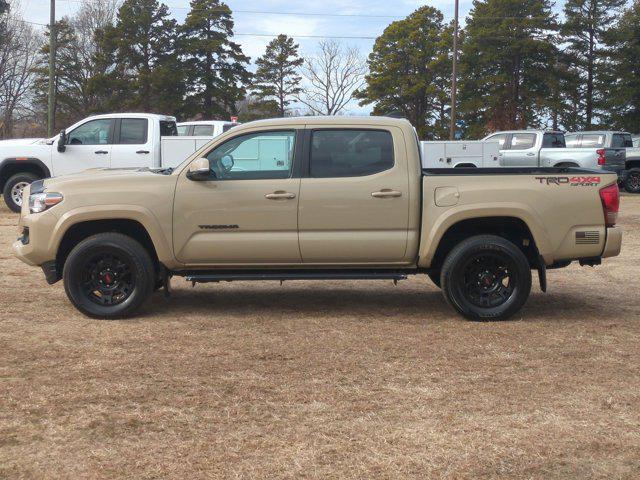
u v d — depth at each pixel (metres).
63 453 4.07
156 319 7.05
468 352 6.00
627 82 51.91
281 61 59.28
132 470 3.88
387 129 6.90
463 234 7.13
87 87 54.03
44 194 6.96
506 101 52.03
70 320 6.96
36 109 61.09
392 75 56.94
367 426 4.46
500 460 4.03
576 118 54.75
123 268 6.99
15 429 4.38
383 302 7.89
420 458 4.04
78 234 7.16
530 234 7.04
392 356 5.87
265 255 6.89
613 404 4.86
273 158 6.92
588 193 6.84
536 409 4.77
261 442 4.22
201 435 4.32
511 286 6.96
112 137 15.23
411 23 56.47
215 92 53.03
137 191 6.86
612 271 10.08
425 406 4.79
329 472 3.87
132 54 51.84
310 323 6.93
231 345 6.16
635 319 7.18
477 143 17.77
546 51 51.00
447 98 54.72
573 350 6.08
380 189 6.80
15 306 7.52
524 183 6.81
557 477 3.85
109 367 5.54
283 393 5.01
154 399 4.88
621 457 4.09
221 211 6.82
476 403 4.86
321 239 6.83
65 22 59.59
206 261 6.94
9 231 13.32
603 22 53.81
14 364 5.60
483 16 52.41
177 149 15.32
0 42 55.38
